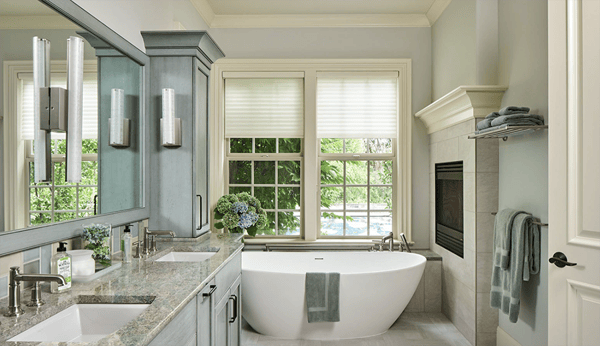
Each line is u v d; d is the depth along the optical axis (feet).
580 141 5.63
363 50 14.01
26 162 4.83
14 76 4.66
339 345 10.02
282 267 12.41
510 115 7.79
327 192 14.35
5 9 4.53
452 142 11.48
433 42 13.74
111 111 7.02
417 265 10.62
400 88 13.89
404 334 10.78
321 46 14.02
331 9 13.32
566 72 5.81
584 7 5.56
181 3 11.28
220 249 7.95
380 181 14.34
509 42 9.46
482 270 9.96
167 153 8.73
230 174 14.35
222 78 14.08
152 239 7.68
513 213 8.48
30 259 5.01
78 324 4.68
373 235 14.30
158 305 4.38
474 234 10.02
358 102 14.11
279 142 14.43
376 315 10.38
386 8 13.24
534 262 8.05
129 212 7.64
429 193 13.83
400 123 13.89
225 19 13.87
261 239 14.11
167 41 8.62
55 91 5.31
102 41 6.66
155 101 8.72
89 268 5.45
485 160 9.96
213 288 6.11
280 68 13.92
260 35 14.03
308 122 13.91
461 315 10.88
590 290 5.49
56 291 4.85
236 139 14.43
